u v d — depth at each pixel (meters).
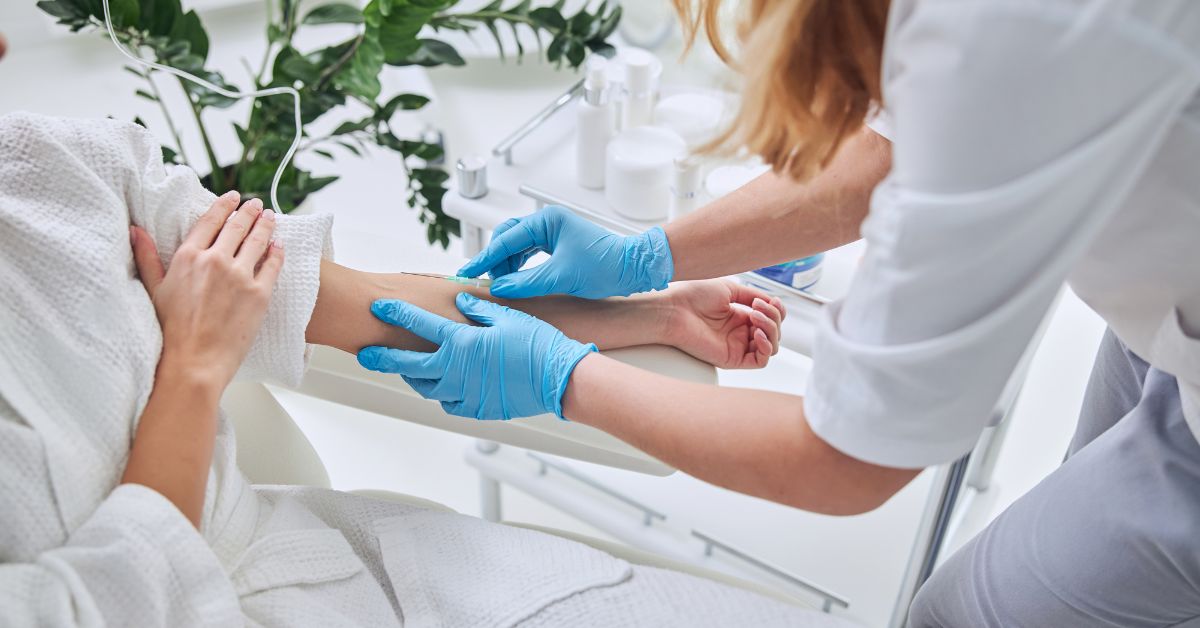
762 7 0.70
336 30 2.31
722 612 0.97
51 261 0.83
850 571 1.65
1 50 1.25
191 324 0.88
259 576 0.89
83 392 0.82
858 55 0.68
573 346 0.99
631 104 1.42
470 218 1.44
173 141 2.12
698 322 1.17
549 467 1.71
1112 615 0.95
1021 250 0.61
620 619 0.95
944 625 1.12
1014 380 1.09
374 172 2.30
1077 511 0.94
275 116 1.55
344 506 1.03
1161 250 0.72
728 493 1.75
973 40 0.55
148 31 1.50
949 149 0.58
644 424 0.89
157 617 0.76
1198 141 0.63
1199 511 0.86
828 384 0.72
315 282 1.00
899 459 0.72
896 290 0.64
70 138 0.91
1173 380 0.92
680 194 1.32
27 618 0.71
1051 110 0.56
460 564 0.98
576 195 1.42
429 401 1.15
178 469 0.81
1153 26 0.53
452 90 2.15
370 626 0.93
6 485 0.75
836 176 1.07
